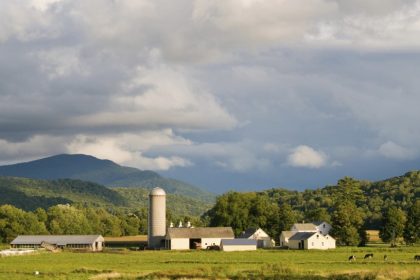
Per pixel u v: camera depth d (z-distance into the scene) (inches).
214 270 4065.0
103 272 4220.0
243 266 4532.5
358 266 4473.4
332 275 3681.1
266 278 3617.1
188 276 3774.6
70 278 3818.9
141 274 3922.2
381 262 4867.1
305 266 4478.3
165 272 3941.9
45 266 4837.6
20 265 4987.7
